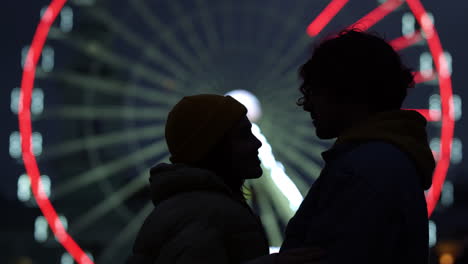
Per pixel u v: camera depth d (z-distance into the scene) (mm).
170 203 2404
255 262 2121
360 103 2293
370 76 2244
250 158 2668
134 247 2475
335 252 1975
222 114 2584
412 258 1991
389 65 2256
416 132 2225
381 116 2236
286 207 24797
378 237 1931
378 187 1975
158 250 2318
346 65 2250
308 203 2242
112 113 30781
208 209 2340
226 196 2467
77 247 26359
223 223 2340
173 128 2629
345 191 2027
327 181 2139
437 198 25078
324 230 2031
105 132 43062
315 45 2410
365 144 2148
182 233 2260
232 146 2627
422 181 2188
